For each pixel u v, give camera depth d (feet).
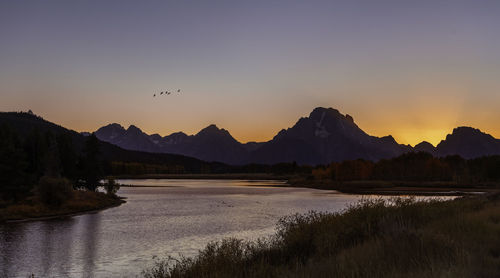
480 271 22.08
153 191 369.30
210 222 134.92
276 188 437.17
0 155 192.03
